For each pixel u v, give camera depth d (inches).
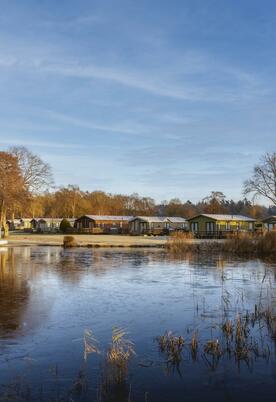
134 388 329.4
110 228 3811.5
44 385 332.5
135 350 410.3
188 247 1672.0
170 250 1654.8
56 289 743.7
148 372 358.6
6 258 1339.8
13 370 362.3
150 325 498.9
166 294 694.5
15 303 623.2
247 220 3282.5
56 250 1716.3
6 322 514.0
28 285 787.4
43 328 487.2
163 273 959.0
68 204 4808.1
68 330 478.9
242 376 350.3
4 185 2346.2
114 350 379.6
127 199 5433.1
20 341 438.9
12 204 2421.3
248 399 312.0
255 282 819.4
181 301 636.7
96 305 609.3
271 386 331.9
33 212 3659.0
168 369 364.8
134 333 466.3
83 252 1603.1
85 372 356.8
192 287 764.6
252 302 624.7
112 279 865.5
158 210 5600.4
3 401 305.4
